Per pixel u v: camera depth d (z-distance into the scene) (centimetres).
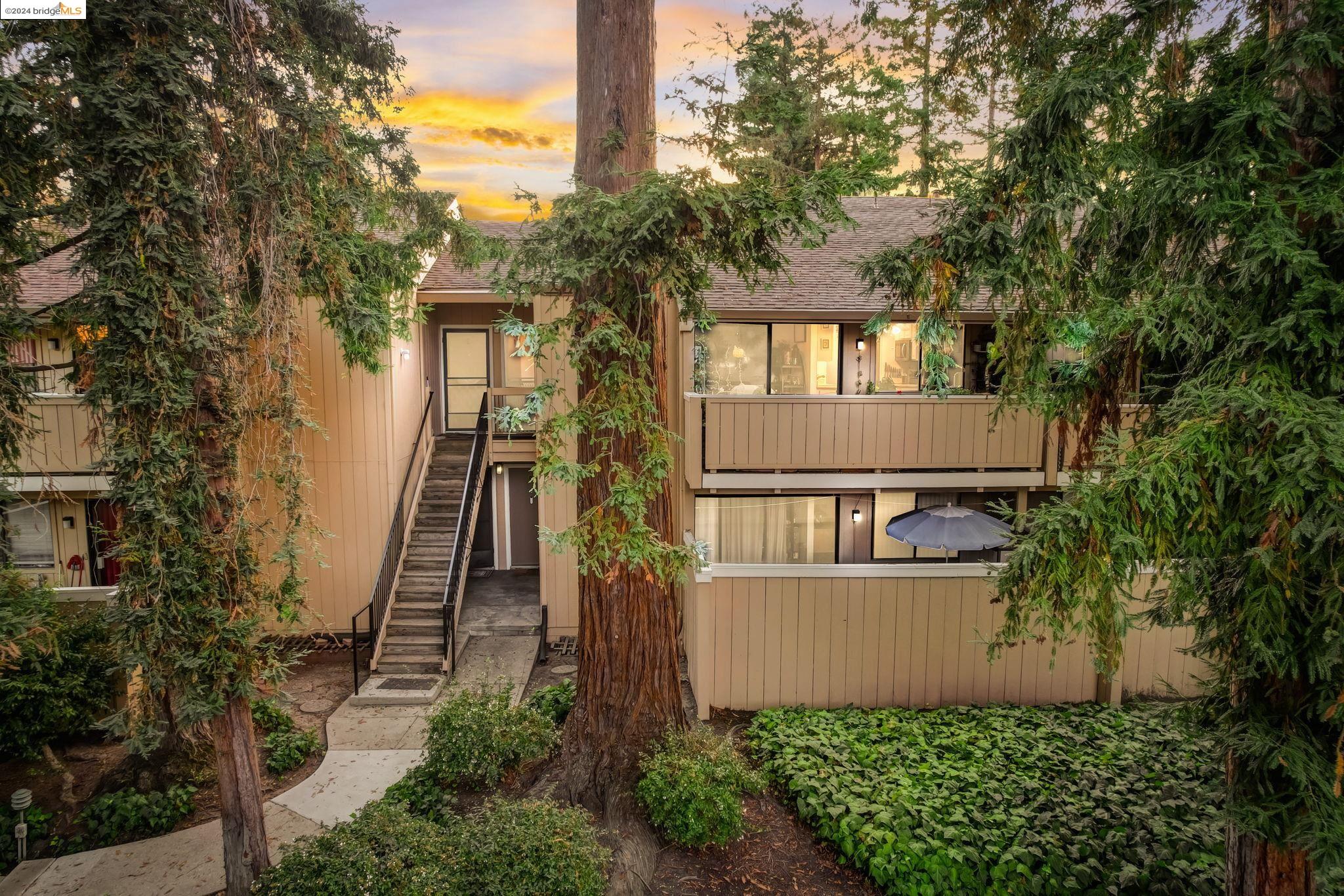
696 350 1213
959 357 1244
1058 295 538
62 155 525
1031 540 448
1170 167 457
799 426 1088
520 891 500
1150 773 721
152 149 536
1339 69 415
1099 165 526
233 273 607
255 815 625
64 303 562
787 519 1260
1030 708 891
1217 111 429
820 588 900
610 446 690
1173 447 408
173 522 545
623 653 711
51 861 686
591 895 524
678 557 646
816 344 1266
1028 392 597
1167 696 911
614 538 638
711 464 1088
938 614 908
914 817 635
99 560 1220
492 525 1584
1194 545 416
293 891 508
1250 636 396
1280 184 406
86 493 1205
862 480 1123
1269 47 421
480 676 1109
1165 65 518
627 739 702
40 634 681
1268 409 379
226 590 587
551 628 1248
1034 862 580
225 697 589
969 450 1110
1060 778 714
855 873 608
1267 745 411
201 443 583
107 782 782
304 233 666
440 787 726
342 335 888
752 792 673
